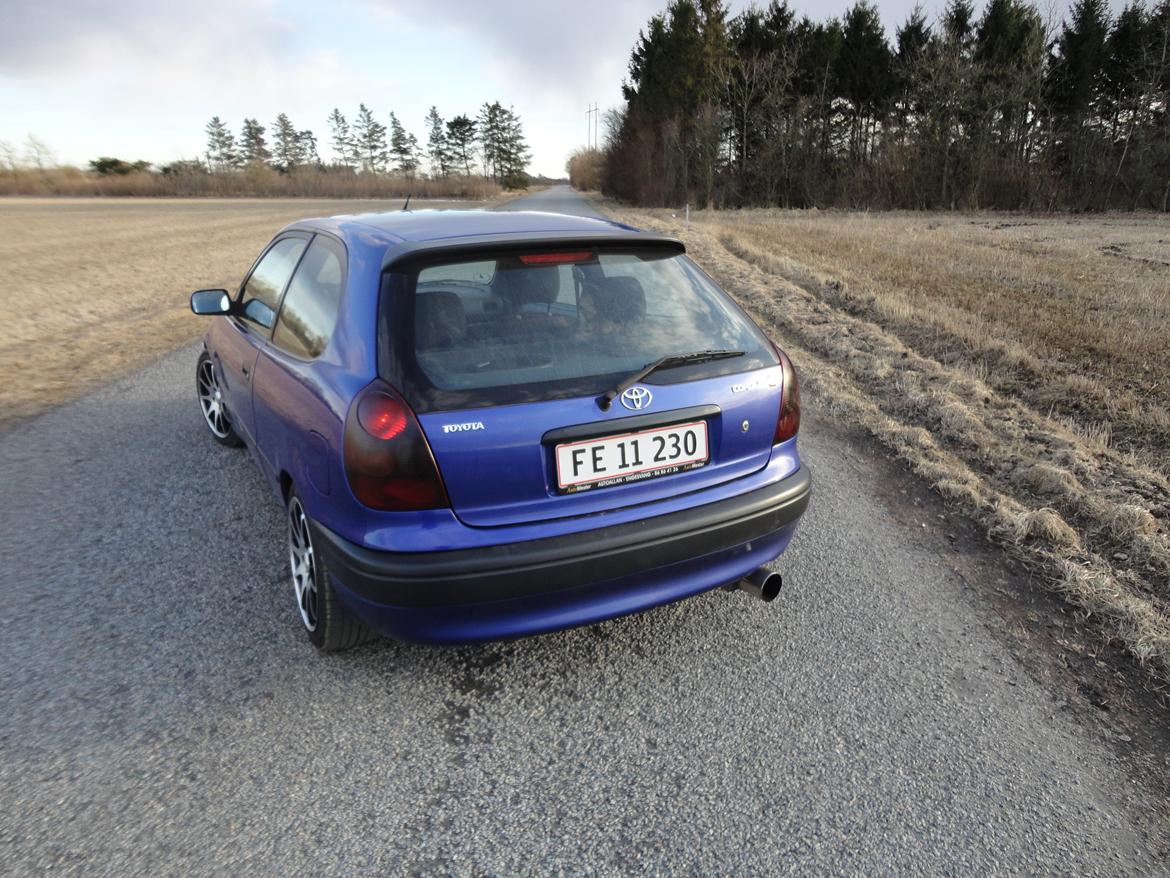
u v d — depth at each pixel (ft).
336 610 9.14
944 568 12.39
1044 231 87.61
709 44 162.91
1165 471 16.40
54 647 9.72
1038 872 6.81
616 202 204.74
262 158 415.23
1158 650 10.06
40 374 23.41
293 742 8.21
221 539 12.72
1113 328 30.60
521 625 8.24
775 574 9.85
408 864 6.72
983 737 8.54
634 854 6.91
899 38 174.91
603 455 8.33
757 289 39.37
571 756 8.13
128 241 75.15
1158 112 142.00
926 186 149.69
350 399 7.95
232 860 6.68
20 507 13.87
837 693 9.25
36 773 7.63
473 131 435.94
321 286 9.96
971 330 29.30
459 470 7.74
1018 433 18.38
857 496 15.28
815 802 7.56
